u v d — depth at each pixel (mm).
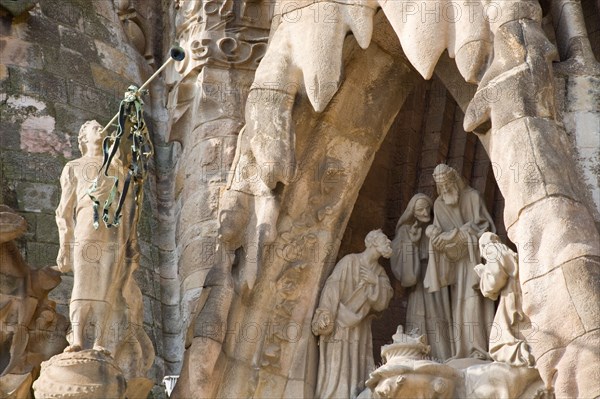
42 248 23344
